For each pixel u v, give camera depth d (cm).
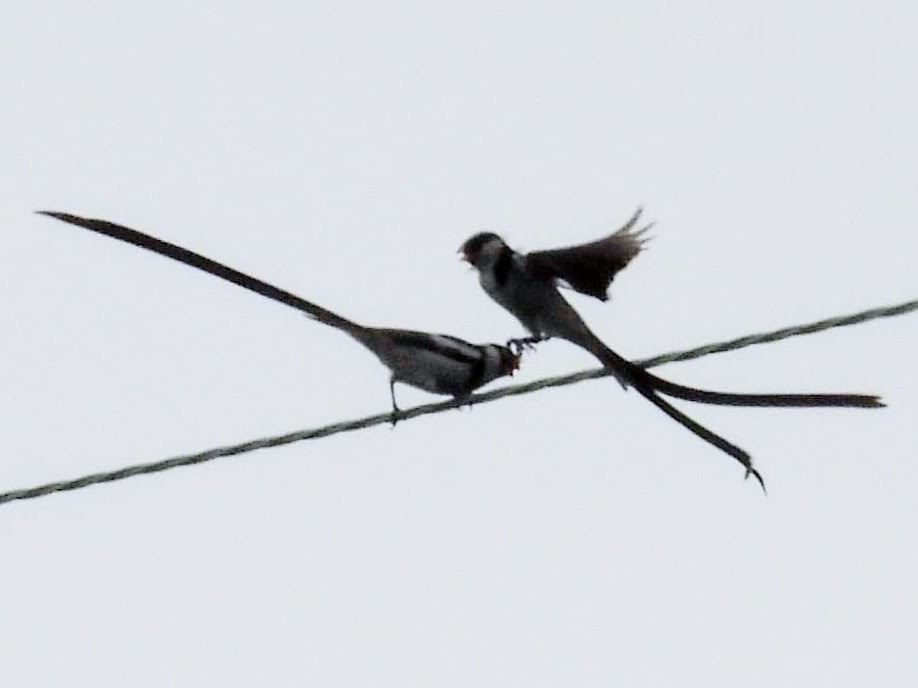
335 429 1432
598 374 1380
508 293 1431
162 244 1088
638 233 1390
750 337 1347
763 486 1309
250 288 1112
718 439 1323
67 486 1434
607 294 1408
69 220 1062
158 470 1420
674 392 1341
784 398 1288
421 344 1412
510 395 1415
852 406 1277
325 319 1130
